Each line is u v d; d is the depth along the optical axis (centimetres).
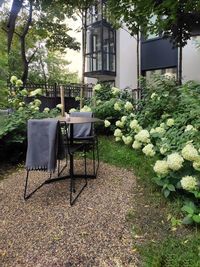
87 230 210
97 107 555
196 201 228
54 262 174
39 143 261
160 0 491
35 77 1958
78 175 339
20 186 313
